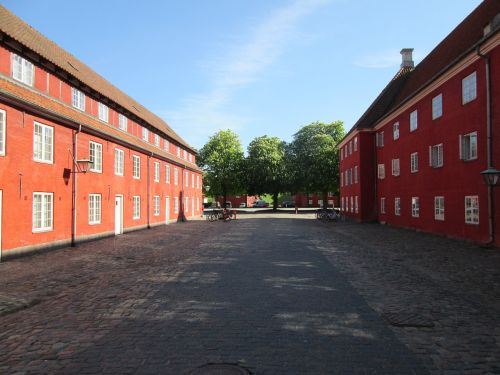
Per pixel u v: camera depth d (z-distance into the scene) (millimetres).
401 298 8055
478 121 17266
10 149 14328
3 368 4805
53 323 6598
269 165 63688
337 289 8891
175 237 22547
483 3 21625
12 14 19625
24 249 14930
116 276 10773
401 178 27656
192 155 51125
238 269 11602
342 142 43312
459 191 19047
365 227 29250
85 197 19844
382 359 4969
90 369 4723
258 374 4531
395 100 33812
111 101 24797
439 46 26797
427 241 18906
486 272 10906
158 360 4949
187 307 7430
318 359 4961
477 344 5500
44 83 17781
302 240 20125
